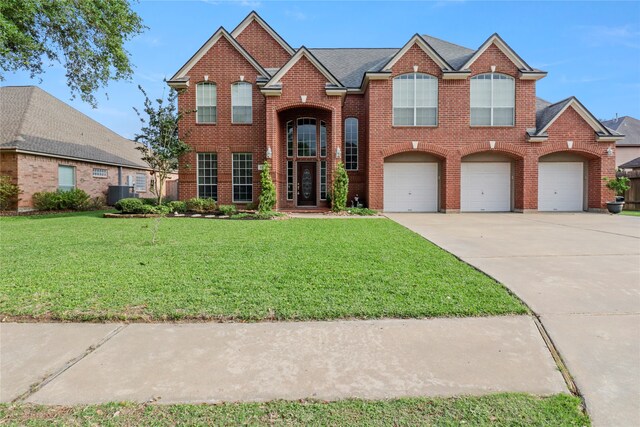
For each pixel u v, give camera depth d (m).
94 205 20.98
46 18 14.53
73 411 2.31
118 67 16.69
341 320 3.72
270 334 3.42
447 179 17.72
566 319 3.73
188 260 6.18
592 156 18.02
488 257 6.64
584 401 2.43
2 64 15.12
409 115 17.61
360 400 2.43
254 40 20.52
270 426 2.17
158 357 3.00
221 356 3.02
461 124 17.61
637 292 4.55
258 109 17.84
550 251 7.23
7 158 16.69
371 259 6.32
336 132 16.55
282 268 5.62
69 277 5.04
